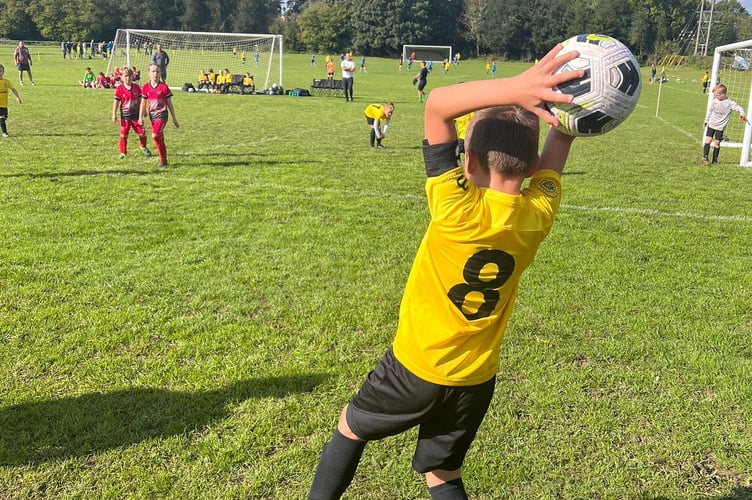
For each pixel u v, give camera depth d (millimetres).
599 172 12031
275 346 4500
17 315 4836
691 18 80625
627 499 3061
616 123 1857
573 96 1824
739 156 15016
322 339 4609
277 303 5266
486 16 84375
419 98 29344
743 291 5840
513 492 3096
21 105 20266
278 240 6988
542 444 3461
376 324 4898
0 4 77188
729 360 4445
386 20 83438
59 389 3854
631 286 5906
